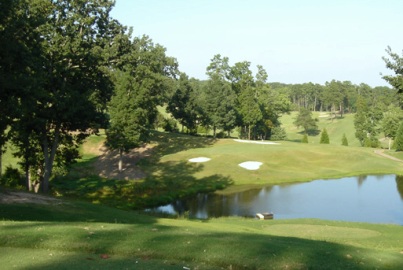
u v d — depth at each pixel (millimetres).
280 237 15359
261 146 75625
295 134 148250
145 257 11359
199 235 13586
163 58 67250
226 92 93812
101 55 33062
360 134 115125
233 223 28094
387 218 34406
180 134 88812
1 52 21250
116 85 51438
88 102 31812
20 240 12211
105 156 61656
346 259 11648
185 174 55000
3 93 21812
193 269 10469
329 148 75812
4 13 20812
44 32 28641
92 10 32875
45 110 30047
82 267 10086
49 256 11055
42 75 26188
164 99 78562
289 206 39531
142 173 54500
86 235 12883
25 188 38469
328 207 38844
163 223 22141
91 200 39219
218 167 58625
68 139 35438
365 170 63188
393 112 102188
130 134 51781
